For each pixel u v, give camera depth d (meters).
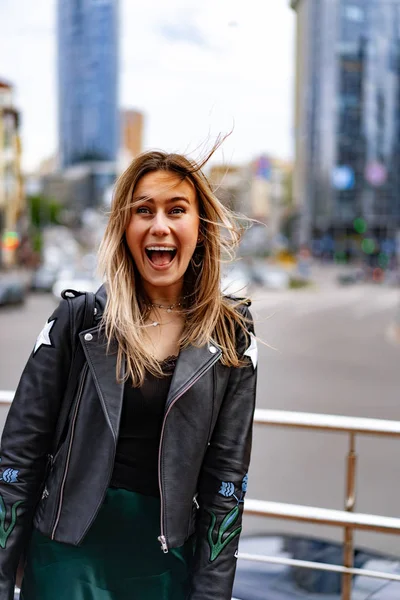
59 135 89.00
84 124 86.06
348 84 79.38
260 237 74.88
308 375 11.62
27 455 1.33
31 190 61.22
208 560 1.35
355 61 78.88
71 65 82.12
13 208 48.28
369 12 78.25
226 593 1.34
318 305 30.12
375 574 1.95
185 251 1.36
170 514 1.30
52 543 1.33
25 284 33.53
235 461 1.37
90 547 1.32
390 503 4.89
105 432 1.30
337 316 25.33
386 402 9.43
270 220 105.94
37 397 1.33
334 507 4.80
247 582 2.40
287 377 11.34
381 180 75.62
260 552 2.66
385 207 80.75
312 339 17.77
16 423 1.34
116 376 1.30
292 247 90.94
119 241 1.37
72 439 1.31
